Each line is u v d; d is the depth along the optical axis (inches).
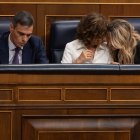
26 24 277.1
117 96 213.2
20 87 210.5
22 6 336.2
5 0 334.3
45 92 211.3
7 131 212.2
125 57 286.2
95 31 288.7
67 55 295.3
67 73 210.2
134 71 210.5
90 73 210.5
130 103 213.5
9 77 209.2
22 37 280.1
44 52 298.2
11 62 287.1
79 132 214.1
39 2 337.1
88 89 212.1
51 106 211.3
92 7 340.5
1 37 289.7
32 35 305.1
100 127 214.1
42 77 210.2
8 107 210.5
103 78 211.8
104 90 212.7
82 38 295.7
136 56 291.0
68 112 212.7
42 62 292.5
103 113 213.6
